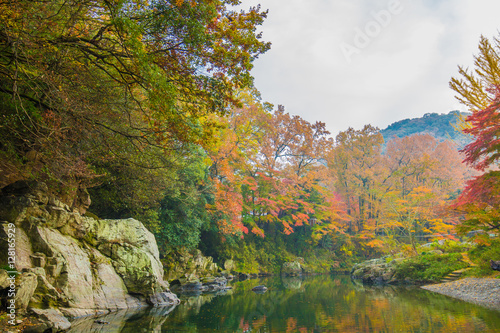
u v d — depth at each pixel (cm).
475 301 1374
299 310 1262
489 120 1603
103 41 848
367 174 4909
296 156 4388
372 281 2619
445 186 5206
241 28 866
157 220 1991
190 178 2323
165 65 812
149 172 1463
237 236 3388
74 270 1033
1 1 630
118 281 1240
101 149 1137
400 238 4684
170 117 770
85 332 793
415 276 2327
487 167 1745
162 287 1454
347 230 5103
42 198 1048
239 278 3105
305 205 4075
